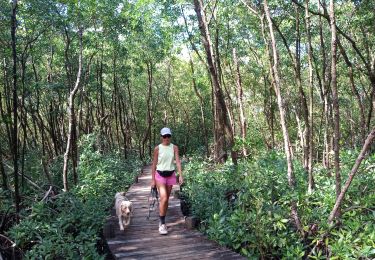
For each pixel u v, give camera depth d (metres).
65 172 12.42
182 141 38.00
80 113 20.48
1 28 12.84
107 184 13.60
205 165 17.55
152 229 8.27
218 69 17.47
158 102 37.62
